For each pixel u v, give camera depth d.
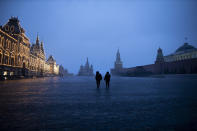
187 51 84.00
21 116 5.01
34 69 65.62
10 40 39.50
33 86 17.55
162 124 4.27
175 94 10.20
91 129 3.90
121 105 6.86
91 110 5.92
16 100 8.09
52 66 121.19
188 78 39.56
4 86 16.89
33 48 82.50
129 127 4.04
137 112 5.59
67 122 4.45
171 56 95.19
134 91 12.58
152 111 5.71
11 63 40.69
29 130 3.81
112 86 18.33
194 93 10.60
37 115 5.15
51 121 4.52
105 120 4.65
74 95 10.17
